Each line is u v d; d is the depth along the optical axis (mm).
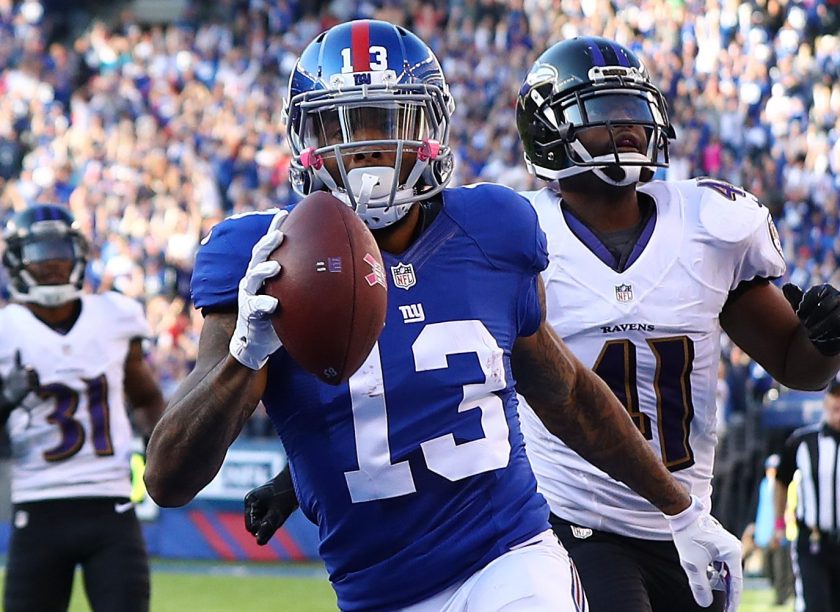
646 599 8766
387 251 6492
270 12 49969
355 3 49719
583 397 7078
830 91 46688
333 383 5785
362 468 6301
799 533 17125
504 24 48344
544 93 9164
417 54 6504
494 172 40781
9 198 39906
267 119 43250
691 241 9133
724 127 44594
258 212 6438
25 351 13312
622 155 8945
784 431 27922
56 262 13375
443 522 6375
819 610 16938
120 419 13578
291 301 5598
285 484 8750
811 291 8391
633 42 47844
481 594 6336
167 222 37438
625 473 7367
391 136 6395
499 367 6480
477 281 6535
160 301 33750
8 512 27609
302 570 26016
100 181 40031
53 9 54562
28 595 13086
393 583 6430
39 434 13242
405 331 6336
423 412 6328
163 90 45000
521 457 6648
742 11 48719
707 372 9203
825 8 49625
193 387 5984
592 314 9023
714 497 26688
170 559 27672
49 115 43625
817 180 43000
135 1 55406
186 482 6043
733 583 7902
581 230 9195
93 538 13164
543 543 6582
